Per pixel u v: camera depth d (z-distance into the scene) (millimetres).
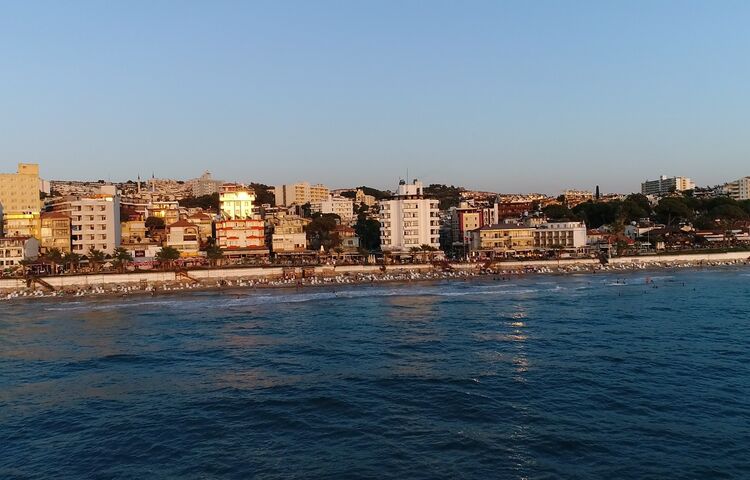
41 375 70312
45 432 51375
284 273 180750
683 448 44594
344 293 145500
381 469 42219
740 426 48531
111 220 196750
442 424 50719
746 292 130875
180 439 48875
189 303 132250
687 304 114000
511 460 43188
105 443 48500
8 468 44375
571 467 41875
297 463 43625
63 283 162125
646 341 80188
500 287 152125
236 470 42719
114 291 156375
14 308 131625
